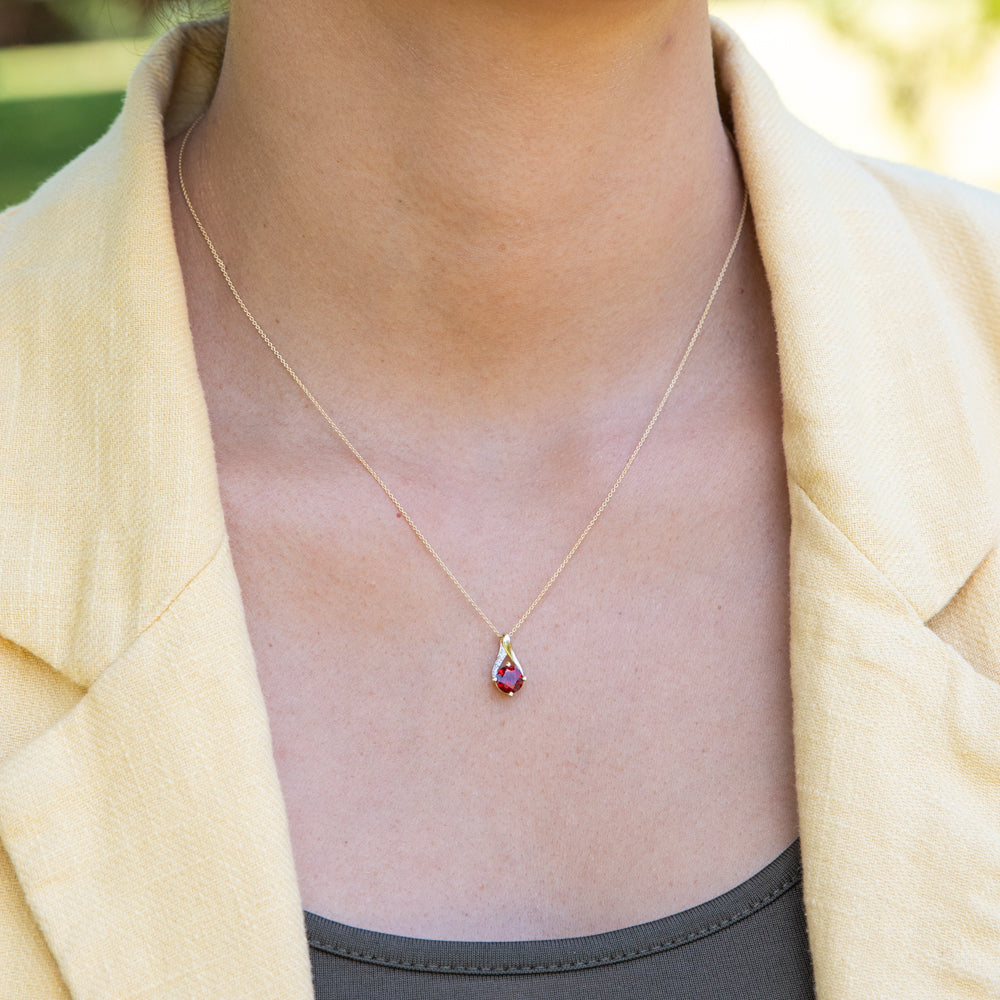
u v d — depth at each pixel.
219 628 0.60
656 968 0.60
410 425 0.64
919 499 0.63
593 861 0.61
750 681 0.63
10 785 0.59
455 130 0.61
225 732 0.59
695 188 0.64
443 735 0.62
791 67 2.35
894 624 0.61
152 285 0.62
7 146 3.38
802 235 0.64
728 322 0.66
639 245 0.63
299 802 0.61
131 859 0.59
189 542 0.60
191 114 0.68
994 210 0.67
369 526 0.64
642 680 0.63
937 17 2.08
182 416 0.61
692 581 0.64
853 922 0.60
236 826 0.59
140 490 0.61
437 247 0.62
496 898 0.61
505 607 0.63
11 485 0.62
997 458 0.64
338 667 0.63
